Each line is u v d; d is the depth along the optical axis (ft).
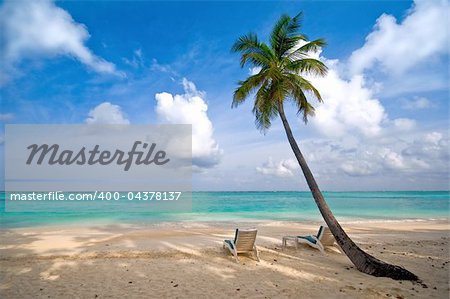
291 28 32.27
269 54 31.78
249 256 28.32
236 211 90.07
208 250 30.94
